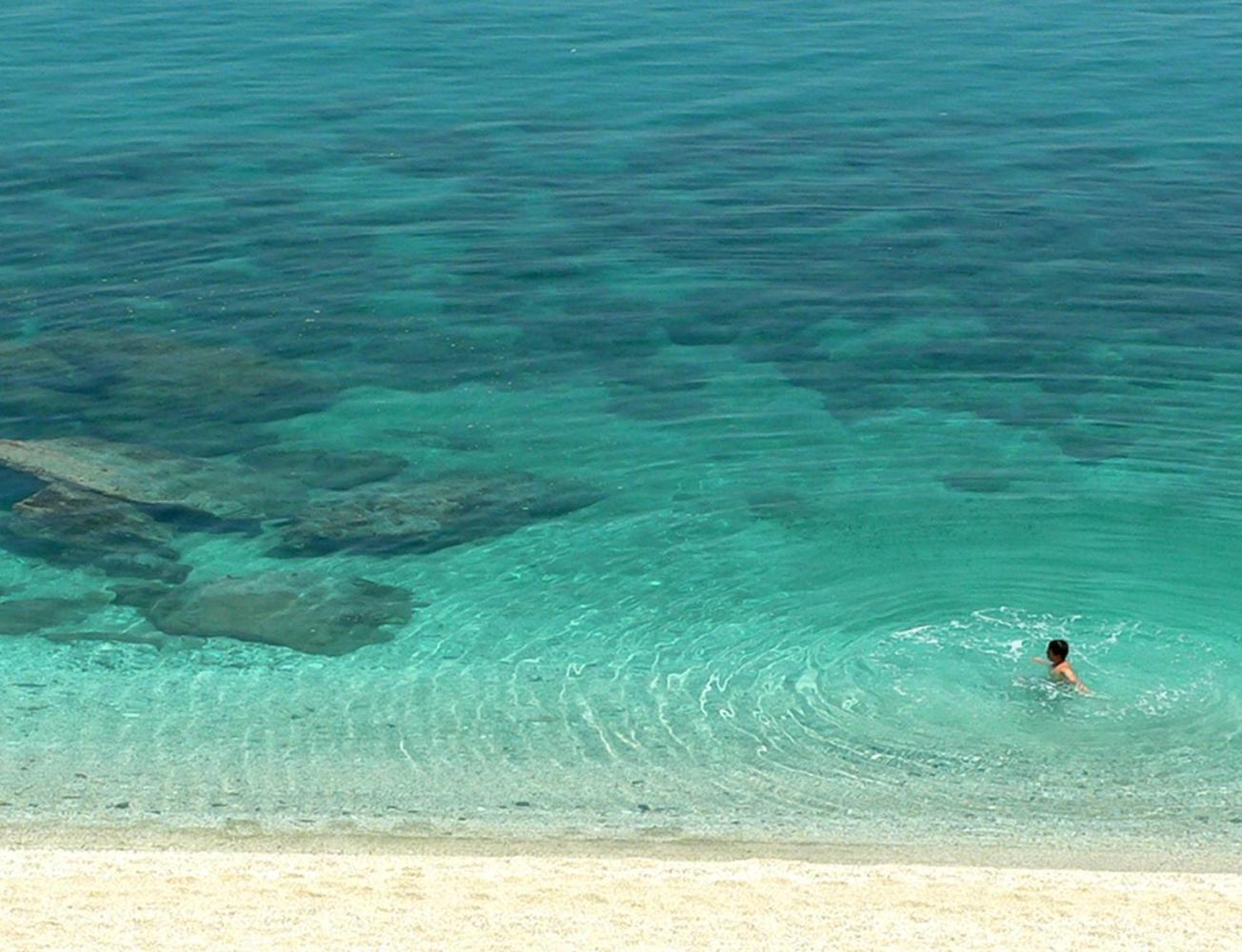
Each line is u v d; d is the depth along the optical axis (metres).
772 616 21.42
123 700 19.38
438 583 22.48
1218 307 31.03
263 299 31.64
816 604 21.72
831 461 25.97
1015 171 37.72
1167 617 21.14
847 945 12.48
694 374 28.92
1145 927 13.11
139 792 17.16
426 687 19.78
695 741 18.48
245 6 53.72
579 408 27.75
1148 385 28.33
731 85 44.53
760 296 31.81
